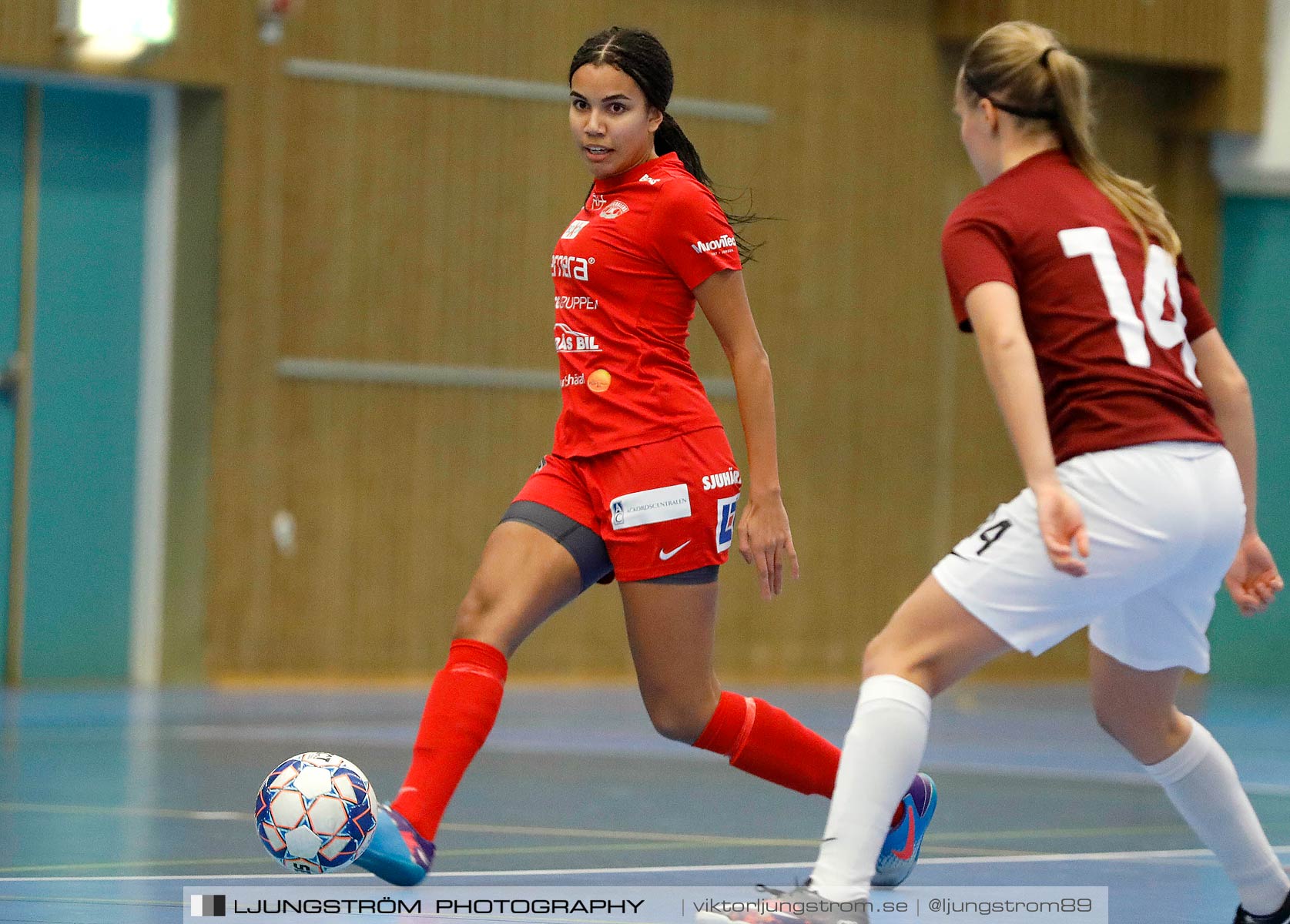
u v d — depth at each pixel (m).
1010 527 11.30
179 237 39.75
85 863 15.27
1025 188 11.98
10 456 38.59
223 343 39.84
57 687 38.22
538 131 42.97
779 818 19.70
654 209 13.66
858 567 46.97
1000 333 11.28
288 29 40.25
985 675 48.88
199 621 39.91
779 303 45.75
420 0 41.59
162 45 38.56
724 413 45.16
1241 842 12.42
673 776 23.95
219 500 39.97
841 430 46.62
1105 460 11.30
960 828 19.20
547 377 43.16
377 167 41.28
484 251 42.47
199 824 18.11
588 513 13.92
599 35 13.96
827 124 46.25
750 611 45.75
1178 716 12.49
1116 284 11.73
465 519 42.41
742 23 45.09
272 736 28.22
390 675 41.69
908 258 47.41
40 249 38.66
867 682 11.46
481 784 22.61
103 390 39.34
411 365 41.75
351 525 41.25
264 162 40.12
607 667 44.50
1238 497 11.70
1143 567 11.30
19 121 38.38
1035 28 12.53
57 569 39.00
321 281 40.81
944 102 47.78
